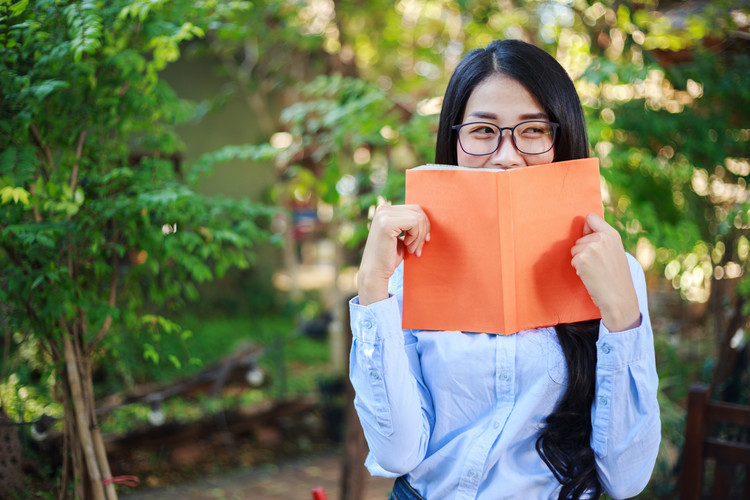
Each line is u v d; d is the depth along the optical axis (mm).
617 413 1059
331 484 4711
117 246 1949
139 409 4836
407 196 1083
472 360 1129
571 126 1125
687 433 2008
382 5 4434
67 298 1806
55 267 1834
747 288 2459
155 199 1882
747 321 2666
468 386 1138
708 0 2691
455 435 1163
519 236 1037
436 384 1163
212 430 5082
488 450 1108
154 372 5484
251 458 5035
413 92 5188
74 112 1934
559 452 1103
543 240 1053
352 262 3578
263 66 7332
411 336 1228
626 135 3006
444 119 1198
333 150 2990
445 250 1061
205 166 2510
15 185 1657
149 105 2104
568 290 1072
